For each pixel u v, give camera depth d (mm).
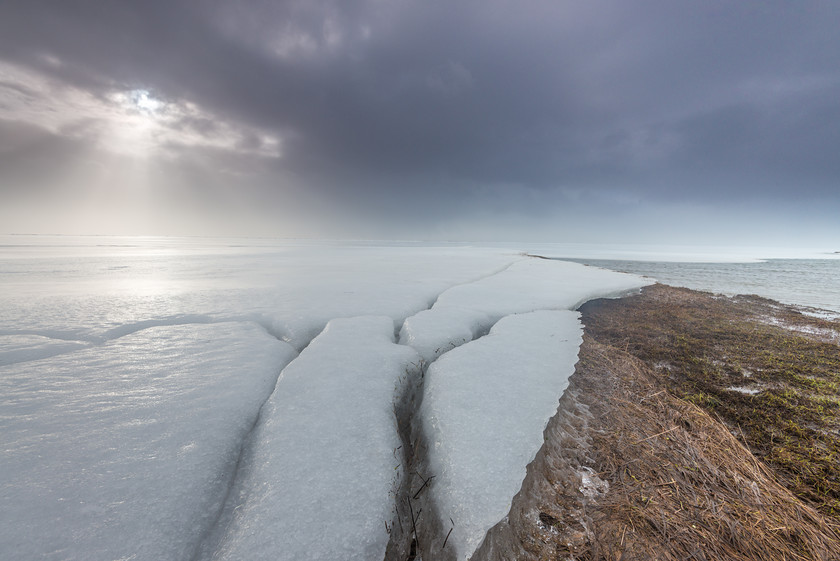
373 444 4074
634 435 4770
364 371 5812
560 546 3100
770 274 31688
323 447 3947
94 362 6023
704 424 5113
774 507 3598
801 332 10969
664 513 3455
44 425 4070
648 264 40500
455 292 13273
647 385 6508
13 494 3014
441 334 7887
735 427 5426
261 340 7293
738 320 12273
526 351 7164
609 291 15867
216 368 5848
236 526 3023
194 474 3479
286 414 4516
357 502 3279
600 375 6633
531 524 3291
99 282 15070
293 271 20141
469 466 3742
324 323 8766
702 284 23453
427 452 4207
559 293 14047
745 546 3119
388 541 3051
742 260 54719
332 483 3463
